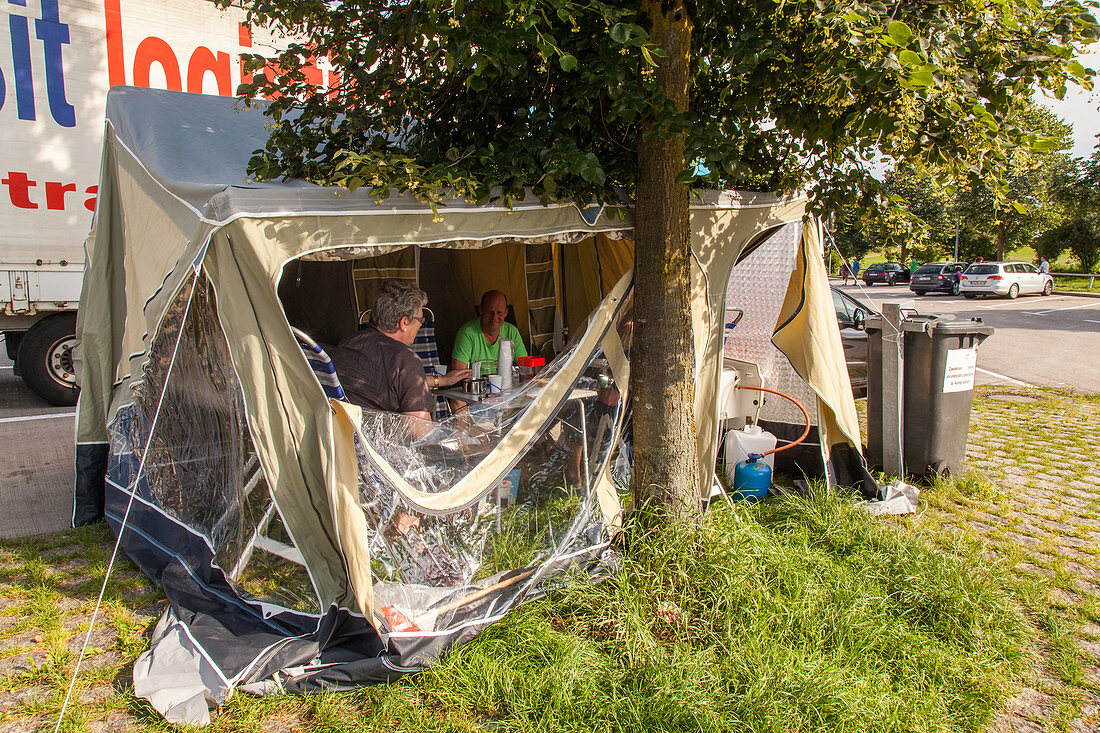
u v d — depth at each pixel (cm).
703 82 383
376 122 343
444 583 326
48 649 306
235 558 332
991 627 327
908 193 416
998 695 287
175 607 322
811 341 473
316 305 613
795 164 414
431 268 663
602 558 365
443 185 308
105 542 410
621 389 395
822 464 510
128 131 412
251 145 416
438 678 280
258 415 282
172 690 268
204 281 309
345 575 301
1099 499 505
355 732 255
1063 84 329
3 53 634
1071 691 292
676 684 275
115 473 438
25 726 260
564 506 379
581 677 278
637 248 360
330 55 364
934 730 264
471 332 529
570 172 317
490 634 304
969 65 322
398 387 354
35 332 714
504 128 362
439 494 321
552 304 643
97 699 275
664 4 326
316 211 283
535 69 343
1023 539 433
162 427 390
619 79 298
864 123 311
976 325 501
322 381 297
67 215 682
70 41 656
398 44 327
